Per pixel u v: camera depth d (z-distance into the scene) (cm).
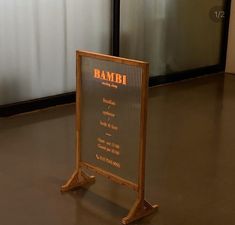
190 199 301
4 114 471
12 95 482
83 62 287
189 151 387
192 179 332
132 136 269
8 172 338
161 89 606
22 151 379
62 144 397
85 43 534
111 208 287
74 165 352
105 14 545
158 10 612
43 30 491
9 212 280
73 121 462
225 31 707
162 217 277
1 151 378
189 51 674
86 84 289
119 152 280
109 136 283
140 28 595
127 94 266
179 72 656
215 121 472
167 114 493
